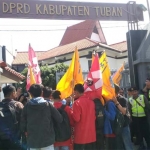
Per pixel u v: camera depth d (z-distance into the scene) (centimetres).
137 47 884
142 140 685
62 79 576
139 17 974
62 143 452
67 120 452
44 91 468
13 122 448
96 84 486
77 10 915
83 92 480
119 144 514
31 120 411
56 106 466
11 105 457
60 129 442
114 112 492
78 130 454
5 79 1073
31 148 409
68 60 2492
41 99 422
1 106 453
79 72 563
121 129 515
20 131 445
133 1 968
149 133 675
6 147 447
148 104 670
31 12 875
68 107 467
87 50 2317
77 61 564
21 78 1095
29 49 755
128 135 550
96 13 934
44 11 885
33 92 429
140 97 675
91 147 461
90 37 3108
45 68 2078
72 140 467
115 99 504
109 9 948
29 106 417
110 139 507
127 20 967
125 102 543
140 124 677
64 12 902
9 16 857
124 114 519
